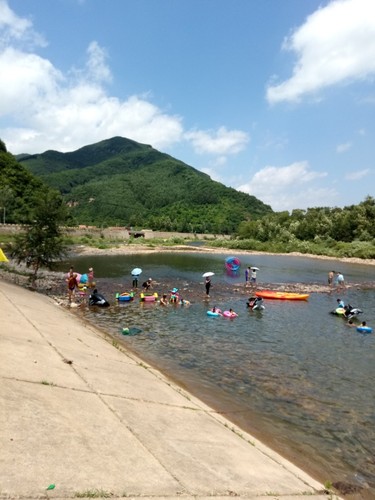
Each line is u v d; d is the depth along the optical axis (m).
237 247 110.12
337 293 38.16
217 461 7.52
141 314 24.97
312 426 10.91
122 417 8.46
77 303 27.23
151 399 10.30
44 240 30.62
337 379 14.80
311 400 12.73
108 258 68.50
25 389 8.23
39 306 21.36
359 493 7.84
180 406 10.49
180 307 28.00
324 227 109.31
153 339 19.20
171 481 6.30
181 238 146.50
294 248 100.81
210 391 12.91
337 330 22.81
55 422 7.19
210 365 15.70
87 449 6.61
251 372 15.12
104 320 22.78
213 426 9.63
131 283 38.91
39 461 5.81
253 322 24.16
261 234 123.12
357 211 105.25
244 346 18.77
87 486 5.51
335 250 92.88
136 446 7.27
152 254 81.94
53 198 31.08
